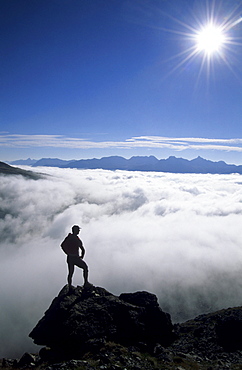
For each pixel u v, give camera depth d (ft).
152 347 38.91
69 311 40.83
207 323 50.93
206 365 35.35
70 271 46.16
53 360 35.09
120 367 29.91
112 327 39.17
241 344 41.39
